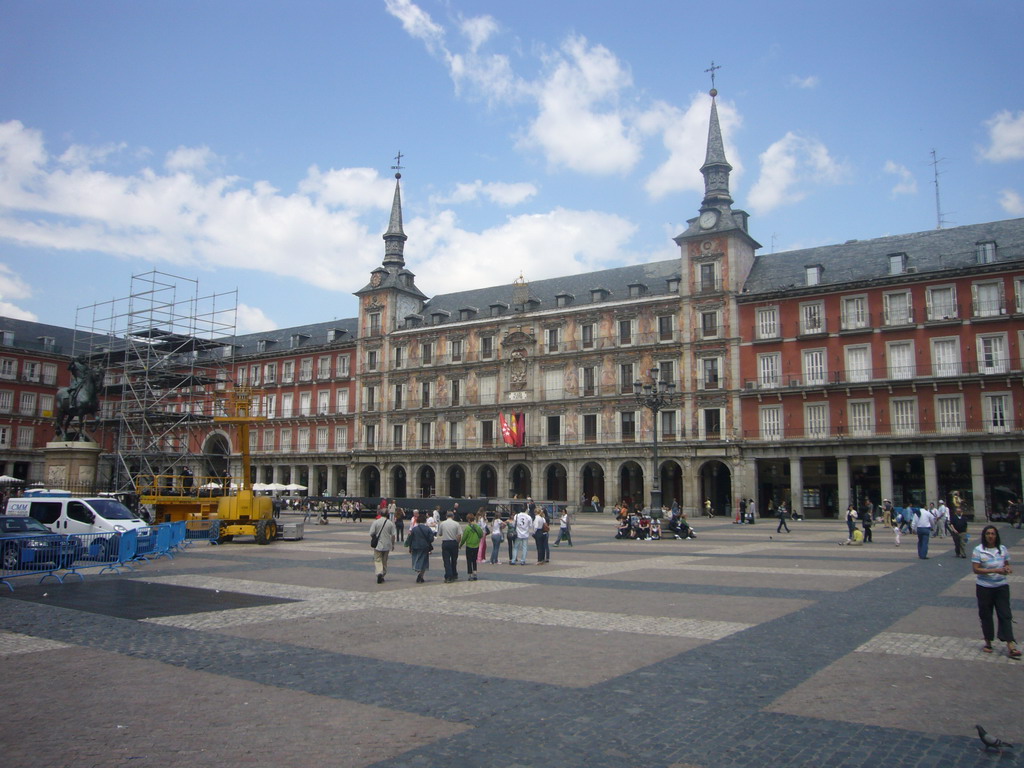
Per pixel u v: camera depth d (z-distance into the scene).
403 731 8.31
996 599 11.84
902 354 58.91
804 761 7.48
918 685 10.13
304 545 35.25
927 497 56.19
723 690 9.91
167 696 9.59
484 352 80.50
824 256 66.44
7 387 90.81
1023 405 54.22
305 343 96.69
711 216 68.44
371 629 14.01
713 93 71.81
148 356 59.69
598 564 26.45
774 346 64.19
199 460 95.88
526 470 78.38
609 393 72.19
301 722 8.59
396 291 88.25
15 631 13.71
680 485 69.88
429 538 21.00
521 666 11.17
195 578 21.72
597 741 8.02
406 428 84.12
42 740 7.99
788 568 24.78
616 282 77.50
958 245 59.81
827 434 61.00
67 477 39.97
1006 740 8.06
